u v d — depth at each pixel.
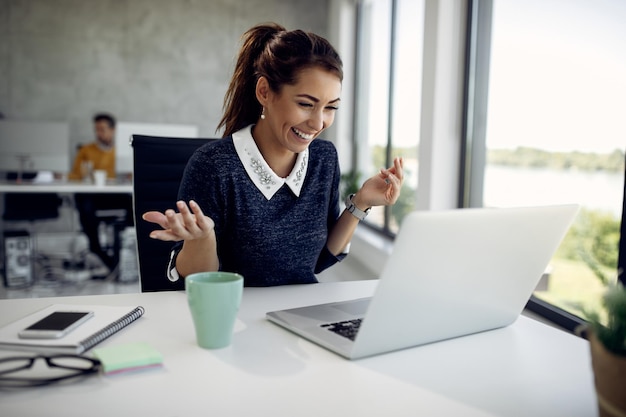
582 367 0.75
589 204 1.89
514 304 0.88
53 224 5.30
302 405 0.61
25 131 4.11
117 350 0.71
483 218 0.71
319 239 1.27
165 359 0.73
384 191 1.21
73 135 5.35
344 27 5.05
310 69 1.03
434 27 2.83
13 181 4.26
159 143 1.48
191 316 0.84
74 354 0.72
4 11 5.09
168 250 1.45
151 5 5.42
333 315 0.89
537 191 2.22
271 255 1.21
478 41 2.75
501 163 2.53
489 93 2.65
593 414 0.62
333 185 1.34
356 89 4.97
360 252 4.17
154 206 1.46
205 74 5.61
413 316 0.74
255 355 0.75
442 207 2.92
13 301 0.99
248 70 1.23
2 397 0.61
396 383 0.68
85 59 5.32
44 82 5.24
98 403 0.60
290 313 0.90
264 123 1.19
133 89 5.45
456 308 0.79
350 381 0.68
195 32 5.54
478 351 0.80
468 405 0.63
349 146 5.13
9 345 0.73
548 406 0.63
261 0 5.63
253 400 0.62
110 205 4.33
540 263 0.85
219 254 1.23
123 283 3.95
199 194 1.16
